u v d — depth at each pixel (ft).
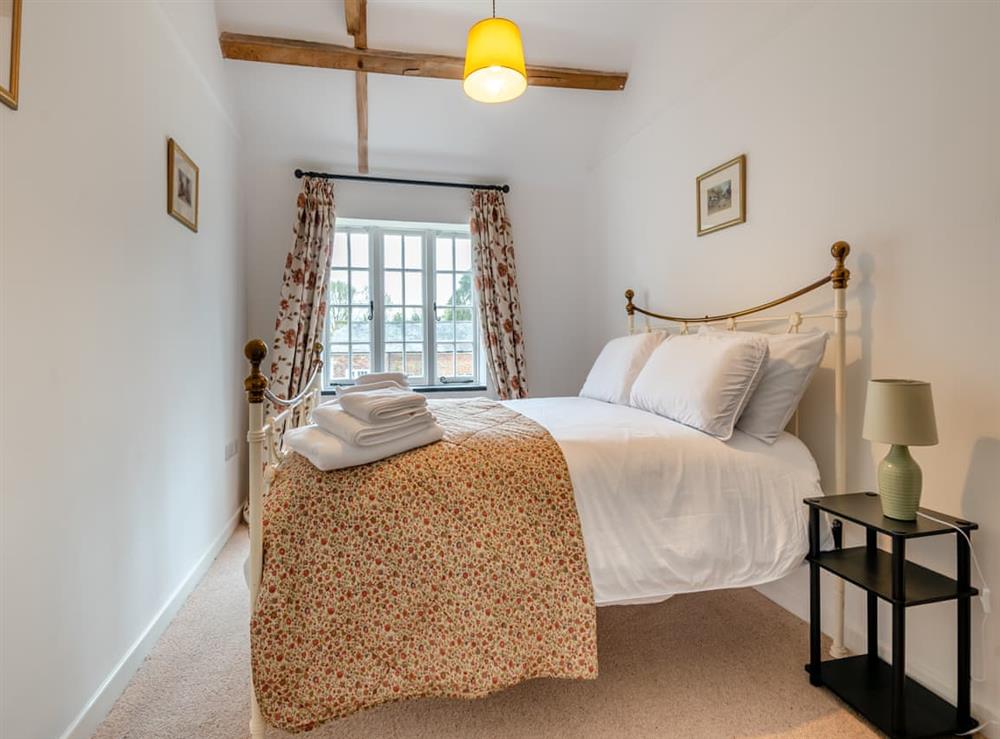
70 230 4.63
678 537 5.13
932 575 4.91
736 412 5.90
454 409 7.43
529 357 13.24
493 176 12.89
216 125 9.11
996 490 4.65
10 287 3.87
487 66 6.61
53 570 4.33
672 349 7.23
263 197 11.46
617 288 11.91
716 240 8.46
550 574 4.58
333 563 4.16
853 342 6.01
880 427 4.70
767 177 7.35
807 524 5.55
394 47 9.94
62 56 4.52
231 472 10.05
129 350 5.72
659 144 10.11
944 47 5.02
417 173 12.39
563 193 13.30
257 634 3.92
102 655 5.03
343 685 4.00
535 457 5.01
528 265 13.17
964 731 4.58
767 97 7.33
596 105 11.89
